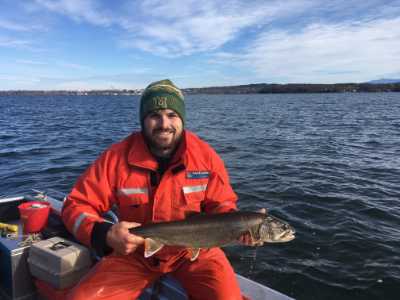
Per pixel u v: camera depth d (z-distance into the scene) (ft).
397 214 10.27
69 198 4.30
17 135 29.32
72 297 3.97
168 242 3.93
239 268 7.47
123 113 65.57
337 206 10.90
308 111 64.23
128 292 4.15
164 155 4.46
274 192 12.34
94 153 20.71
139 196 4.27
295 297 6.59
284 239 3.98
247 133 30.73
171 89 4.39
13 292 4.81
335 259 7.73
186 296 4.32
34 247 4.77
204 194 4.40
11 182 14.14
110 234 3.87
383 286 6.79
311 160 18.19
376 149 21.91
